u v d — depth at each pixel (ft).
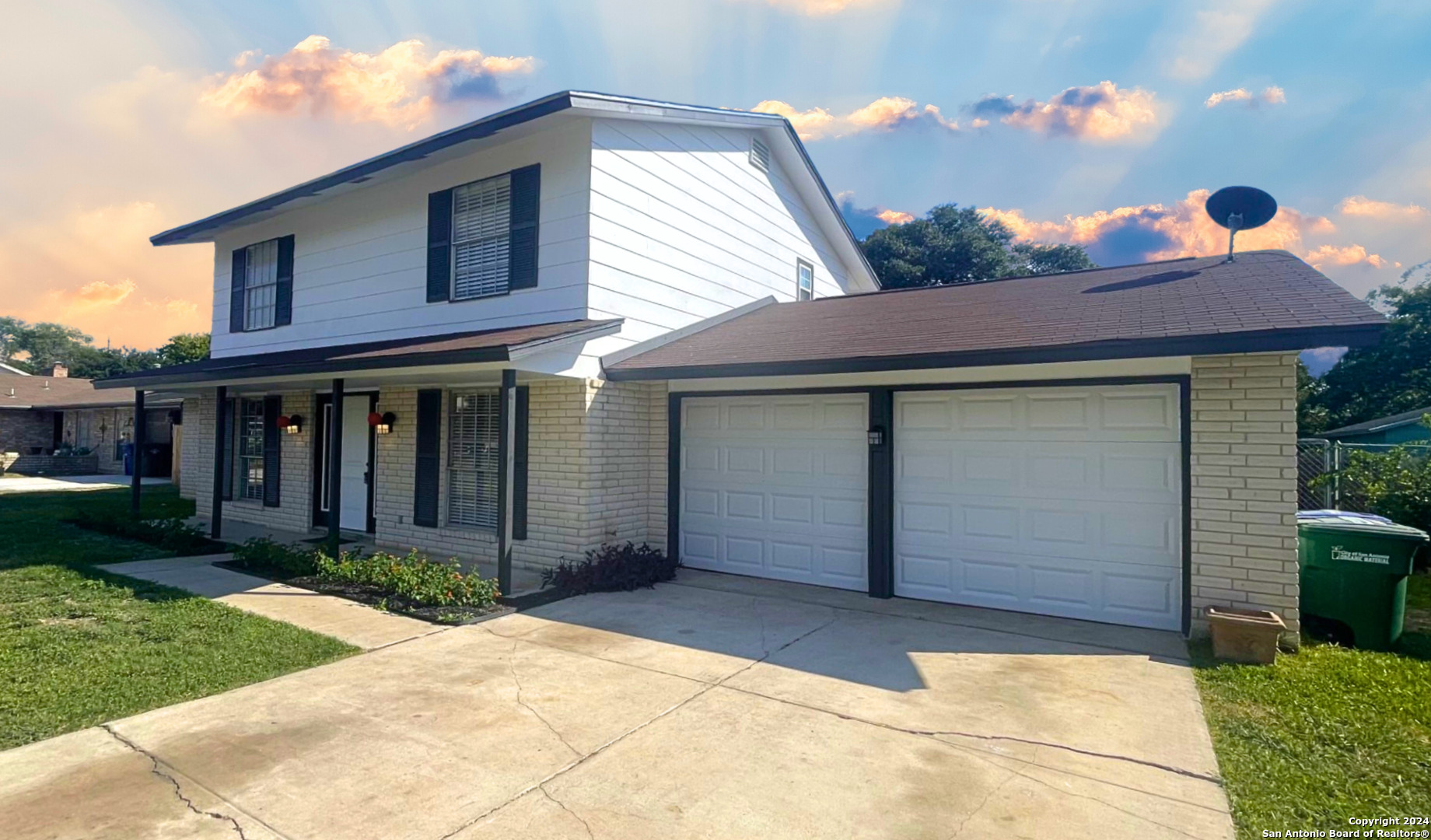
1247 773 11.58
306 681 15.69
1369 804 10.65
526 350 21.74
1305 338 16.21
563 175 27.27
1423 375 82.38
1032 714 14.05
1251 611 17.93
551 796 10.82
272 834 9.74
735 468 27.66
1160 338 17.66
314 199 35.55
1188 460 19.10
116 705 14.15
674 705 14.43
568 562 26.45
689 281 32.14
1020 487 22.07
